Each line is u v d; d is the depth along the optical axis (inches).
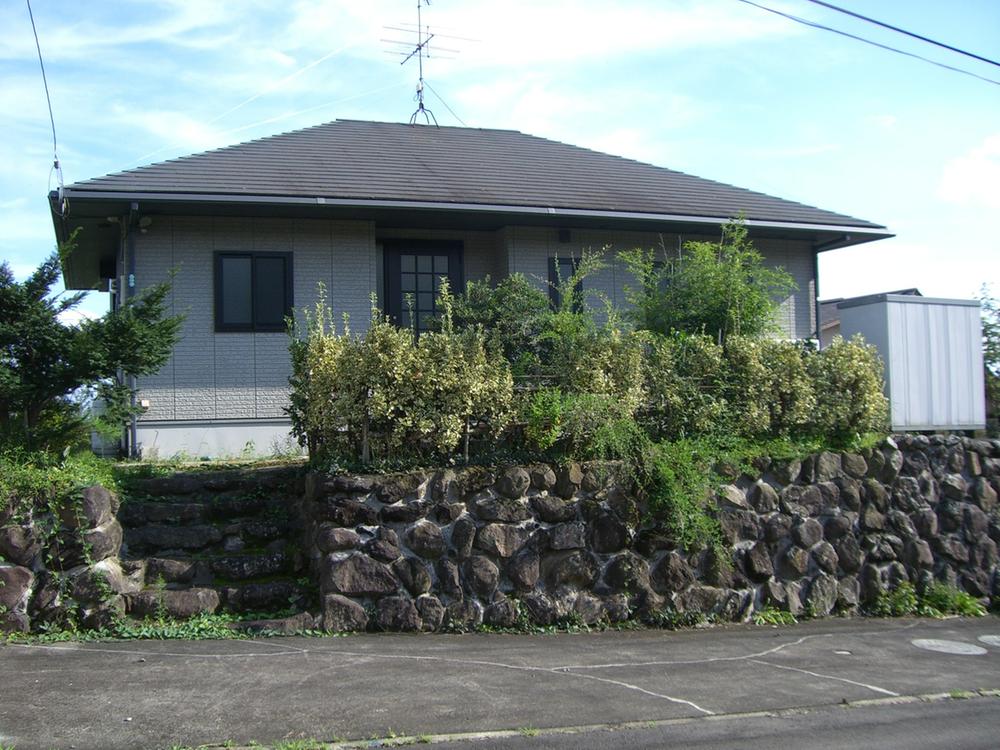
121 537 294.7
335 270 505.0
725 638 307.4
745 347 368.2
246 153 529.7
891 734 222.1
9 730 190.1
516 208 500.7
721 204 568.1
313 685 226.1
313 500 305.3
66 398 320.5
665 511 325.1
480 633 293.4
